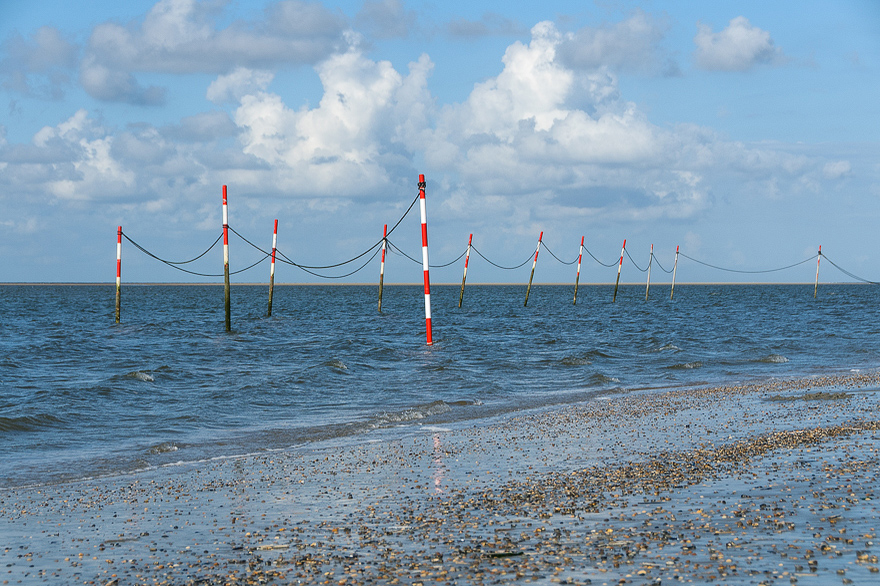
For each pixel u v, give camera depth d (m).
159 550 8.13
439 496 10.39
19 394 24.38
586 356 36.66
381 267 79.31
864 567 6.57
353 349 41.28
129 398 23.41
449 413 20.55
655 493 9.95
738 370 31.84
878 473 10.74
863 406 19.05
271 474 12.47
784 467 11.43
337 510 9.74
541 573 6.71
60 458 14.50
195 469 13.17
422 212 42.97
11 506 10.48
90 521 9.53
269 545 8.13
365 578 6.84
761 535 7.68
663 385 27.05
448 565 7.11
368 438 16.41
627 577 6.49
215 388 25.73
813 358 36.72
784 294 175.75
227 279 52.19
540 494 10.18
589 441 14.99
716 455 12.77
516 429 17.06
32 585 7.09
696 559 6.92
